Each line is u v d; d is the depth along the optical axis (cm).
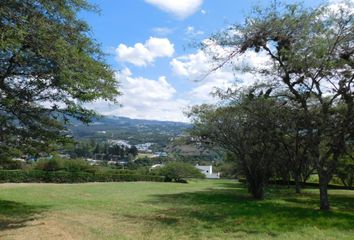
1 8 1009
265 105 1917
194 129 2786
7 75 1238
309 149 1803
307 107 1806
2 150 1540
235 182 6025
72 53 1160
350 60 1581
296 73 1634
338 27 1530
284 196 2980
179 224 1409
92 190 3456
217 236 1170
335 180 4772
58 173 5041
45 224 1355
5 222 1402
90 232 1222
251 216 1598
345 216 1552
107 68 1386
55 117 1430
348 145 2169
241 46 1511
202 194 3100
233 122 2556
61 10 1174
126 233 1216
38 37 1095
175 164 6341
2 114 1379
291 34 1528
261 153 2519
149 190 3609
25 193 2897
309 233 1201
